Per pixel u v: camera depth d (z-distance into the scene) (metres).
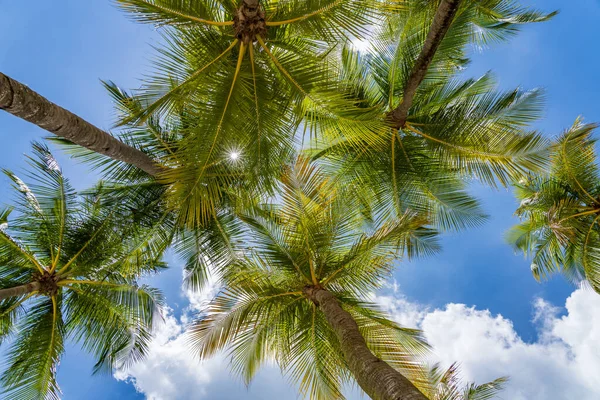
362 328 8.21
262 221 8.28
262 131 6.89
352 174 10.64
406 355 7.69
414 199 10.27
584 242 11.86
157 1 6.07
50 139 8.97
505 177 8.89
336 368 8.04
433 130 9.59
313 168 8.15
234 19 6.45
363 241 8.10
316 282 8.55
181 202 6.45
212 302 8.04
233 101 6.54
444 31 7.54
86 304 9.96
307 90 6.68
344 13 6.35
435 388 7.18
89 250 9.50
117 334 10.22
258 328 8.30
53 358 9.31
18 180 8.96
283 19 6.53
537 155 8.00
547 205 12.59
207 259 10.41
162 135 9.12
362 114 6.75
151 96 6.55
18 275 9.45
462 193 10.27
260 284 8.38
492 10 9.76
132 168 9.49
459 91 10.09
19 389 8.87
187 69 6.65
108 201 9.63
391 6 6.50
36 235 9.27
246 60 6.79
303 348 8.21
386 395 4.66
